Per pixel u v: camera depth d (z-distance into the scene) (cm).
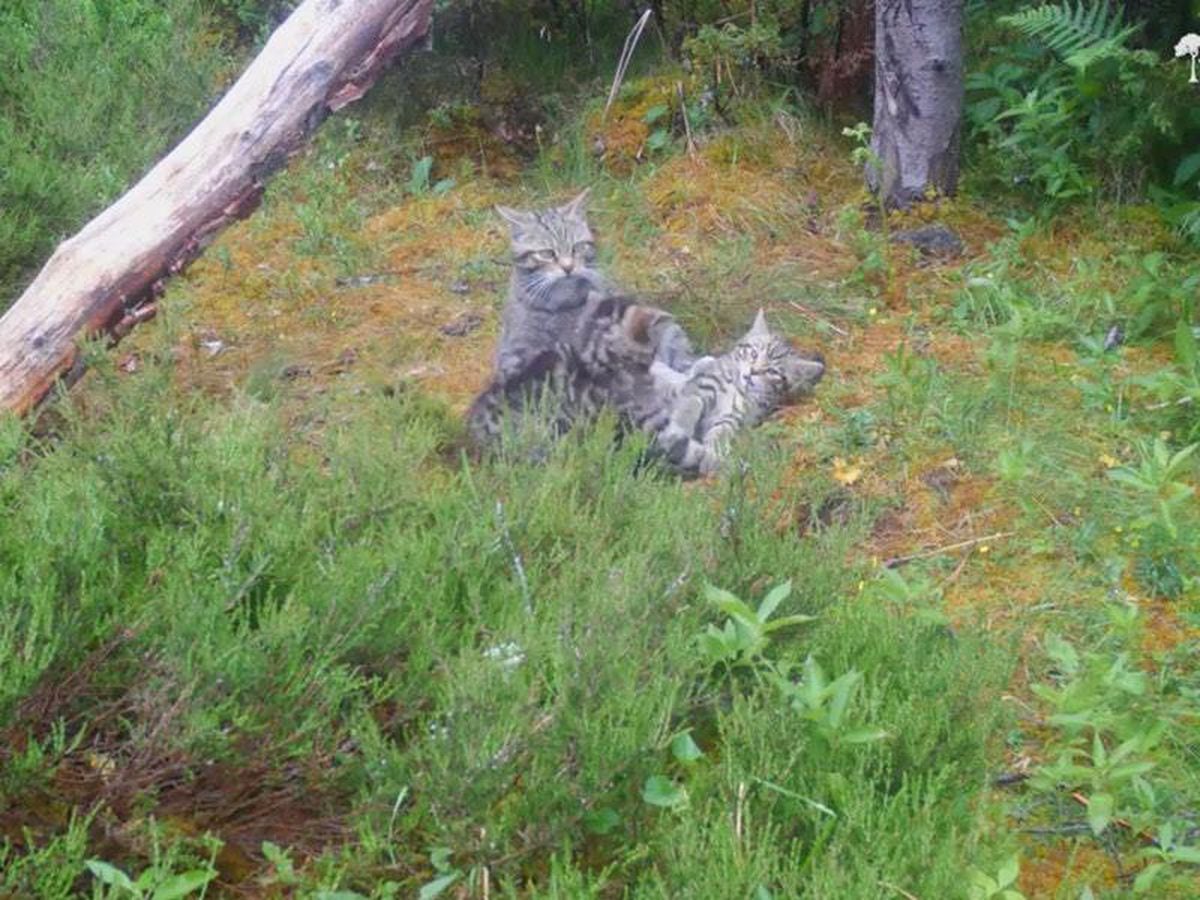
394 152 466
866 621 296
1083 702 286
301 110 370
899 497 342
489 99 478
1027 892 274
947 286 405
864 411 361
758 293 402
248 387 375
